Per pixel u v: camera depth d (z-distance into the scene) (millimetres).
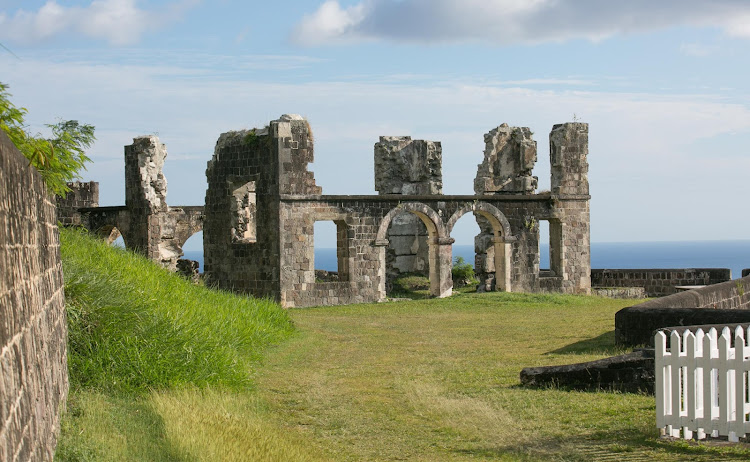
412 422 13266
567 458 10914
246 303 24516
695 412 11133
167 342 15219
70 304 14508
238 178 35000
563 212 39156
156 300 17797
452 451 11609
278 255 33375
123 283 17844
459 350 21344
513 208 38094
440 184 41250
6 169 7121
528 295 34938
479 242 39188
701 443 11023
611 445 11289
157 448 10508
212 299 23031
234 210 35312
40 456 7965
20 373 7121
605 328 24016
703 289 21641
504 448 11578
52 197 11797
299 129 33750
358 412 14000
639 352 14922
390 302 34844
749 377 11469
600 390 14719
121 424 11289
